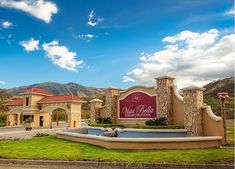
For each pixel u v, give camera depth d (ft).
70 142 63.31
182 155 41.93
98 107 90.48
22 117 174.19
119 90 86.99
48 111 160.04
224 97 56.49
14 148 53.88
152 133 62.59
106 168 37.70
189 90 61.87
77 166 39.29
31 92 165.37
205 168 35.42
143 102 76.69
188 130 61.16
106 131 71.05
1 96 346.13
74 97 156.87
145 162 38.52
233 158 38.68
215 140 53.31
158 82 72.95
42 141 65.82
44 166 39.58
